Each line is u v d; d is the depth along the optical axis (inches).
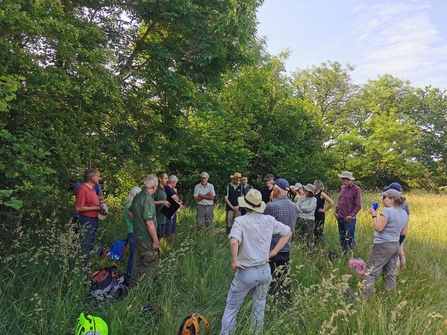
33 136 175.2
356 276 211.5
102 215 205.5
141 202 185.0
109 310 152.1
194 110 329.1
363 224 386.9
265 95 673.0
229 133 580.7
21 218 215.5
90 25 226.5
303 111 696.4
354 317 153.6
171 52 286.7
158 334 142.3
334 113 1273.4
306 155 707.4
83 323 129.0
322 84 1264.8
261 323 144.0
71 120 206.5
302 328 149.5
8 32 170.1
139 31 309.4
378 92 1370.6
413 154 1104.2
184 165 555.8
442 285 211.6
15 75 172.6
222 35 278.5
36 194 173.2
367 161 1092.5
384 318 149.8
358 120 1359.5
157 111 307.0
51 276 168.7
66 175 230.2
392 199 199.8
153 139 312.7
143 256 186.2
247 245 145.0
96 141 263.7
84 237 193.5
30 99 179.3
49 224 215.5
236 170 562.3
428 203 644.7
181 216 394.9
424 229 375.9
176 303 167.5
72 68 198.5
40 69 176.1
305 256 239.5
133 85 291.0
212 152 545.0
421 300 190.7
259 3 284.5
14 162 152.1
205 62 276.8
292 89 826.2
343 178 285.1
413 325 152.6
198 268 205.0
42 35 179.8
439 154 1370.6
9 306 145.1
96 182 205.8
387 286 202.4
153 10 267.4
